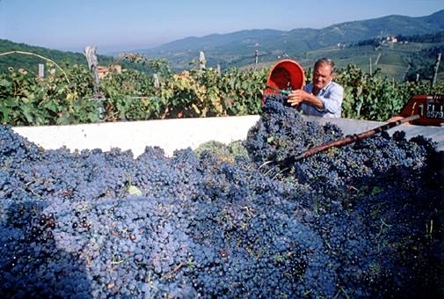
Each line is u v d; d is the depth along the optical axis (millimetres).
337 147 4672
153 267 2334
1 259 2248
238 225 2977
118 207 2564
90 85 8508
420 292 2600
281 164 4770
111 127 4641
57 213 2521
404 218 3324
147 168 3623
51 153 4070
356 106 10797
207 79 8336
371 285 2639
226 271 2516
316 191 4121
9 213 2707
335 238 3000
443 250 2830
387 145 4453
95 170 3619
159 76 10336
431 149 4414
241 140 5461
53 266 2184
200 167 4340
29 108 5234
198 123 5152
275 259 2713
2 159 3561
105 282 2203
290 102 5539
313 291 2531
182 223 2914
